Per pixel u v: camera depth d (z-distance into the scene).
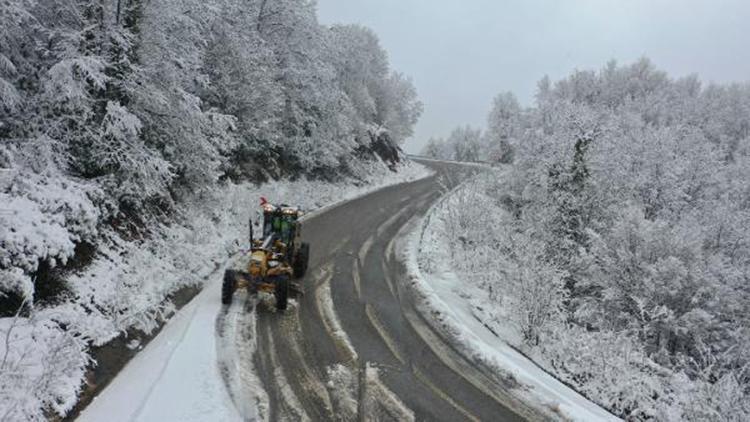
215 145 15.62
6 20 8.98
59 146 9.86
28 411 5.22
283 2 23.98
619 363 9.20
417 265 15.28
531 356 10.10
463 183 29.06
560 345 10.05
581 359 9.54
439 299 12.22
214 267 12.32
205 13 14.24
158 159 11.21
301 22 25.14
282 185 23.12
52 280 7.54
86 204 8.86
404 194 30.78
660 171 24.27
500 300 12.89
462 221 19.34
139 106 12.05
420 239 18.75
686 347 14.84
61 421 5.59
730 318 15.47
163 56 12.30
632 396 8.45
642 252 15.85
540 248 13.76
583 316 14.48
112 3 11.12
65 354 6.02
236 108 19.00
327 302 11.16
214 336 8.53
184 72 13.37
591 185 18.38
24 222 7.26
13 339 6.02
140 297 8.92
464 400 7.69
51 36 9.82
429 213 24.03
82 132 10.64
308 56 25.83
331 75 27.25
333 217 21.19
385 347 9.20
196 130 13.12
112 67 10.95
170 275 10.34
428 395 7.68
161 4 11.87
